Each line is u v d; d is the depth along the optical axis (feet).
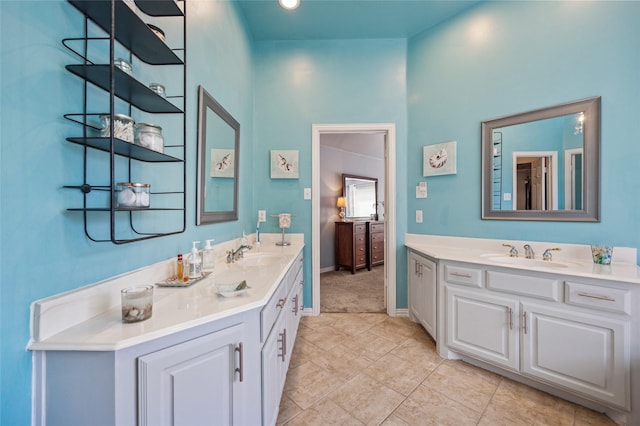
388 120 9.07
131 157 3.43
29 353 2.32
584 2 5.96
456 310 6.28
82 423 2.41
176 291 3.67
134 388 2.48
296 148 9.18
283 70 9.18
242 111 7.80
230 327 3.10
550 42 6.37
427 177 8.53
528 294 5.26
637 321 4.33
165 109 3.74
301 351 6.79
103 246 3.03
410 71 8.96
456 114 7.89
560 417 4.62
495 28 7.19
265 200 9.16
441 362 6.30
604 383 4.54
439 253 6.86
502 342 5.59
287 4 7.23
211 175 5.67
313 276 9.15
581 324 4.75
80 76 2.74
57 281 2.51
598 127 5.77
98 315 2.87
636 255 5.40
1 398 2.12
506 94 7.02
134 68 3.53
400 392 5.25
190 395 2.79
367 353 6.70
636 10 5.43
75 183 2.71
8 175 2.14
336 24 8.36
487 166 7.30
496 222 7.17
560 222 6.23
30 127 2.30
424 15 7.97
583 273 4.70
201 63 5.22
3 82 2.11
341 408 4.83
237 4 7.26
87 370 2.39
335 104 9.14
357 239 15.75
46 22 2.42
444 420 4.55
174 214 4.41
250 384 3.30
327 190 16.15
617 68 5.60
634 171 5.44
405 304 9.08
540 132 6.51
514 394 5.19
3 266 2.11
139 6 3.52
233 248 6.90
